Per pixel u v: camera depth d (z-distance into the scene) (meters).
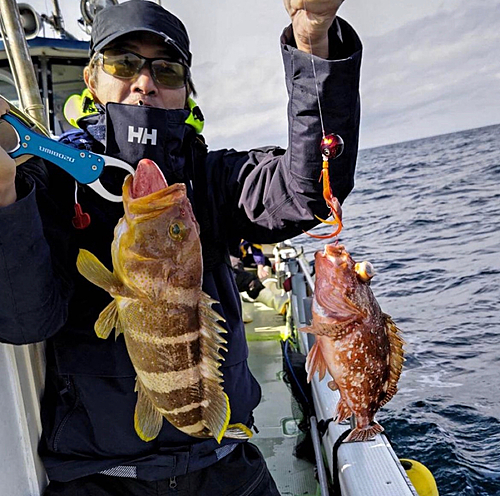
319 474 2.24
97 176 1.38
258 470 1.77
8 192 1.20
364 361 1.88
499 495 5.00
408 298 12.65
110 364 1.55
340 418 1.96
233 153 1.87
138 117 1.55
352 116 1.57
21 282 1.24
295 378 3.26
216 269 1.75
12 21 2.26
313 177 1.59
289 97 1.57
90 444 1.58
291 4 1.42
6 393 1.48
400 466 1.82
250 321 5.06
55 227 1.50
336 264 1.88
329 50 1.53
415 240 19.47
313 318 1.91
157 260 1.33
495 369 7.88
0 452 1.42
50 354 1.72
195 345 1.40
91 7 3.31
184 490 1.62
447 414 6.49
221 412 1.40
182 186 1.37
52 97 4.23
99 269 1.33
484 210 23.36
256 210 1.72
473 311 11.05
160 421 1.47
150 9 1.63
